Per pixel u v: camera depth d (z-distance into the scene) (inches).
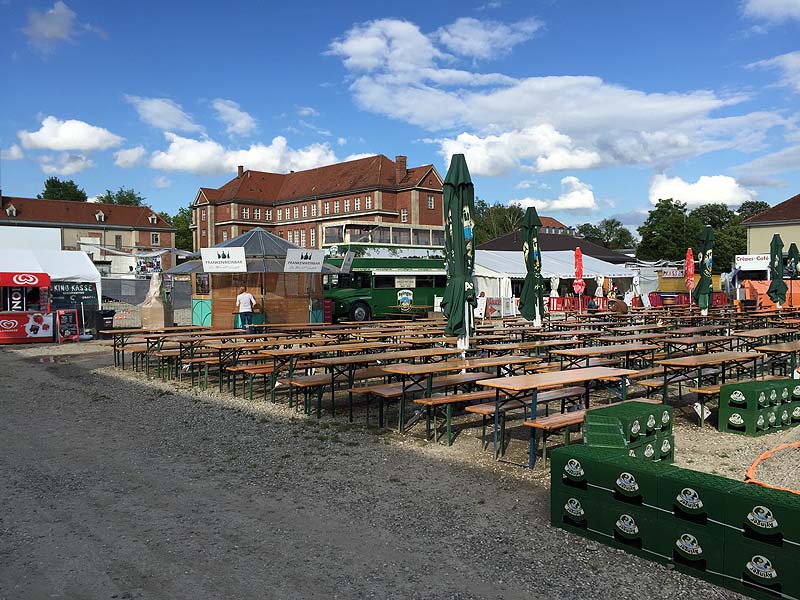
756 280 1492.4
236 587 170.1
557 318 1015.6
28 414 390.3
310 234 3567.9
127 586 170.7
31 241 1561.3
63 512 225.6
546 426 270.7
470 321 419.5
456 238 415.5
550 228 4667.8
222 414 387.5
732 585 165.6
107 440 326.6
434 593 166.4
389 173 3284.9
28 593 166.6
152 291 919.7
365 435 335.3
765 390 333.7
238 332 644.1
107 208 3513.8
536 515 221.0
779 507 156.1
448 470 273.6
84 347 785.6
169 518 219.8
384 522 215.3
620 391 406.9
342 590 168.4
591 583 171.0
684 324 819.4
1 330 818.2
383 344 458.9
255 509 228.1
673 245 3043.8
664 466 189.8
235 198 3639.3
